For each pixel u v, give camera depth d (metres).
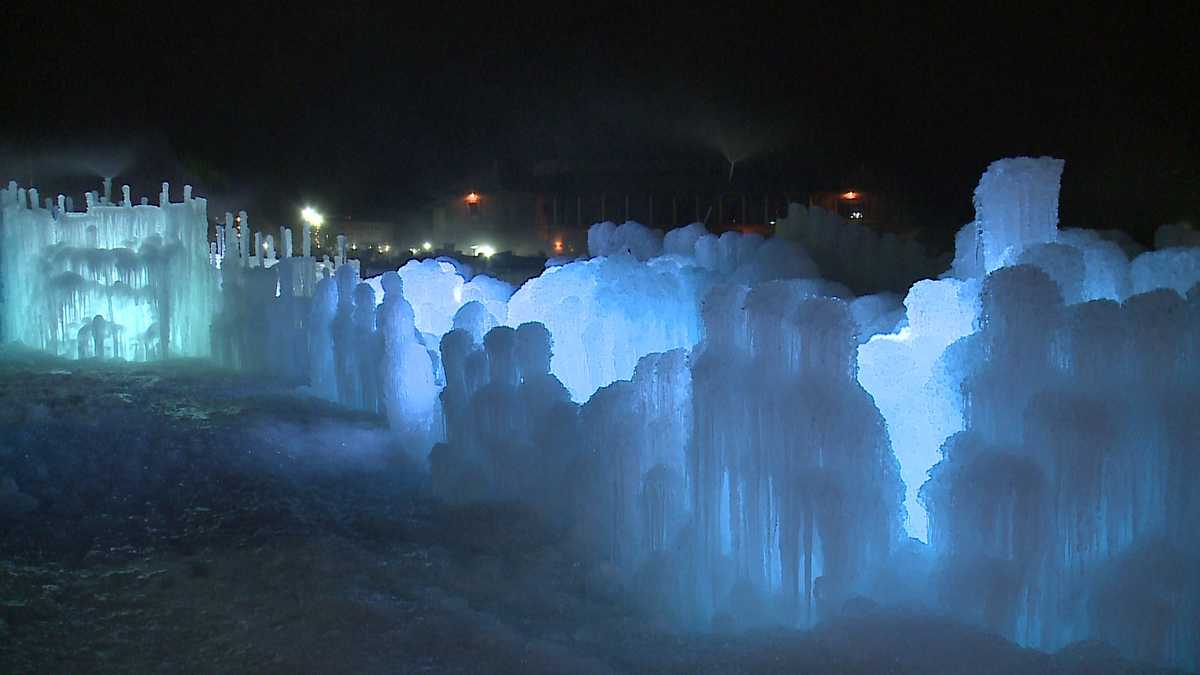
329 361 9.29
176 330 11.14
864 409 4.40
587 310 7.04
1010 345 4.35
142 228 11.31
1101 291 5.44
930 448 4.80
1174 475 4.05
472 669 3.92
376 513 6.05
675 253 9.81
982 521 4.04
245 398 8.77
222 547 5.33
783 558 4.47
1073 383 4.25
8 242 11.28
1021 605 4.03
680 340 6.92
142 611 4.48
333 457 7.30
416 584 4.87
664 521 4.95
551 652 4.06
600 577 4.97
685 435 5.20
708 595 4.79
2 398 8.37
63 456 6.88
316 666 3.93
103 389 8.97
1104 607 3.95
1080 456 4.01
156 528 5.69
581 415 5.51
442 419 7.23
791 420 4.42
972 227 6.45
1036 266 4.44
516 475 6.05
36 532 5.48
